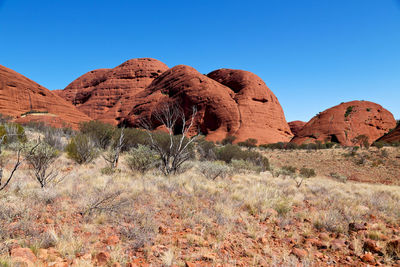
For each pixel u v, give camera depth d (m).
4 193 4.77
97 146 17.12
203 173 10.50
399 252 3.04
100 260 2.57
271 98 111.56
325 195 7.77
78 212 4.18
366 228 3.99
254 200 5.72
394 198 7.98
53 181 6.47
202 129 99.12
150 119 105.12
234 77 117.19
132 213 4.14
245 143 71.38
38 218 3.81
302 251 3.08
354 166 33.38
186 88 107.88
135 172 9.66
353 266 2.80
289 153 46.94
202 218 4.25
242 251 3.12
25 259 2.32
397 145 46.22
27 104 84.75
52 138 15.14
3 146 11.97
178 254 2.87
